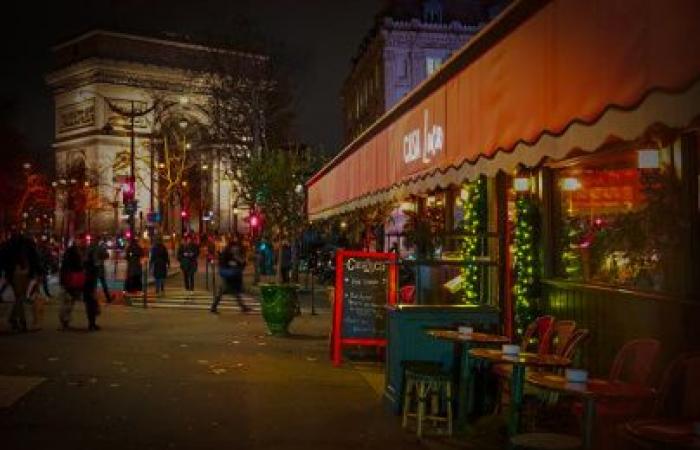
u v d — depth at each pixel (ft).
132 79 259.39
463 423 27.20
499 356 23.27
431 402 28.58
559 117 19.26
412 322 29.78
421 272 40.86
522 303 34.88
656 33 15.34
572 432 25.27
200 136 244.42
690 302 22.99
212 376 37.50
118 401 31.65
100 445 25.35
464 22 197.06
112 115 256.32
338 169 60.44
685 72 14.48
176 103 244.01
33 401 31.30
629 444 18.58
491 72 23.79
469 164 25.94
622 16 16.52
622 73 16.52
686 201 23.80
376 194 42.16
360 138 46.98
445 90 28.48
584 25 18.11
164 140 246.47
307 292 95.61
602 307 28.25
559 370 26.43
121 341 49.21
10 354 43.11
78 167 261.65
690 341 22.94
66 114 279.69
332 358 42.73
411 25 192.44
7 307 72.33
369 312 42.22
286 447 25.59
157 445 25.52
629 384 20.31
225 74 157.38
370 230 72.43
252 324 60.59
